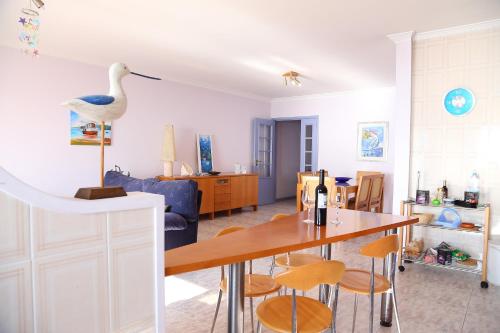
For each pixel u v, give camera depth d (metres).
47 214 0.92
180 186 3.84
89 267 1.00
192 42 4.20
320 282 1.55
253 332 2.36
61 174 4.86
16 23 3.63
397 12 3.27
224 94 7.36
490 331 2.43
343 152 7.50
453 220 3.65
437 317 2.64
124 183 4.50
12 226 0.87
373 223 2.19
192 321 2.54
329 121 7.68
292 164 9.79
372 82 6.44
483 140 3.56
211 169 7.01
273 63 5.14
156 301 1.16
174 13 3.33
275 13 3.30
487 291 3.15
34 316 0.91
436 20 3.46
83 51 4.64
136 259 1.11
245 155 7.95
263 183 8.34
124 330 1.08
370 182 5.61
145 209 1.13
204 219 6.35
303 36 3.94
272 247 1.56
